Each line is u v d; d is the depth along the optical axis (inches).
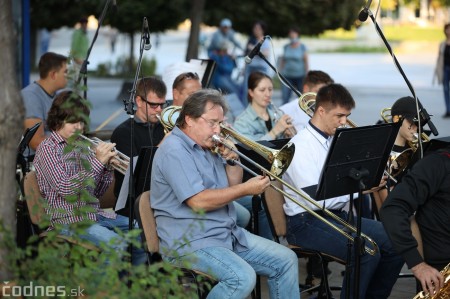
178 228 178.5
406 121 227.9
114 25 725.3
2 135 140.3
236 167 192.9
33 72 890.7
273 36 737.0
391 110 234.8
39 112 262.4
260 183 176.4
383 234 205.9
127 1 691.4
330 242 200.1
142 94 231.5
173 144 179.9
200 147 183.2
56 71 263.9
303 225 203.8
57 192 190.1
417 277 169.0
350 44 1501.0
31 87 264.7
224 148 181.0
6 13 140.9
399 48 1390.3
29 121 258.4
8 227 139.3
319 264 251.0
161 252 178.1
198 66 287.9
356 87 799.1
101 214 206.2
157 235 181.9
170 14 702.5
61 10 714.2
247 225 236.5
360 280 197.6
